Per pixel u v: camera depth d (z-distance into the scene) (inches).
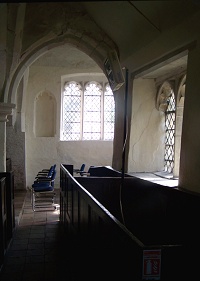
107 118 408.2
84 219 116.6
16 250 174.7
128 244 63.0
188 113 133.8
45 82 381.4
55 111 386.6
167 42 153.9
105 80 404.5
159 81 210.1
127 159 212.7
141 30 169.6
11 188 191.9
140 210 161.9
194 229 108.0
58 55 356.8
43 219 244.4
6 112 206.2
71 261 153.6
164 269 60.1
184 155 135.8
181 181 137.3
